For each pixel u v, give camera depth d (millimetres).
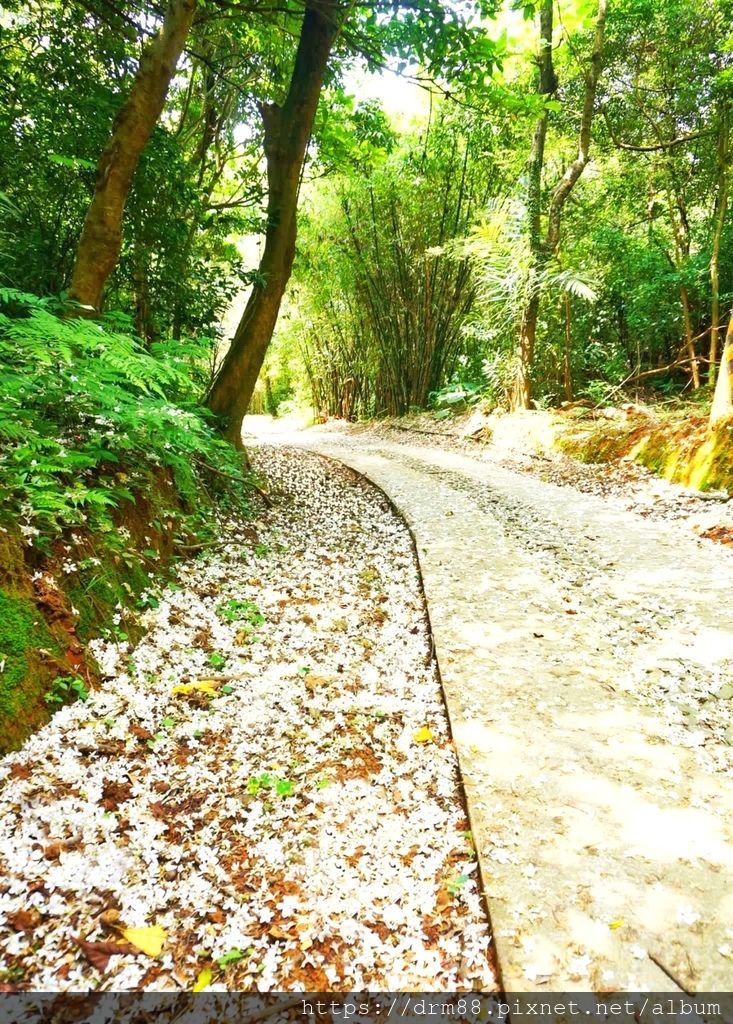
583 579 4215
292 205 6746
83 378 3326
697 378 9312
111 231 4258
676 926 1611
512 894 1723
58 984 1521
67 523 2885
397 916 1735
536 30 10523
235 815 2139
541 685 2842
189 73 7875
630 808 2039
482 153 11875
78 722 2439
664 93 9625
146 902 1759
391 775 2367
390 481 8234
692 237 10414
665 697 2725
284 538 5508
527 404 11344
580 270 10641
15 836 1888
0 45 5418
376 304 15508
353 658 3346
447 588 4117
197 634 3385
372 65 7020
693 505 5836
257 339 6766
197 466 5395
